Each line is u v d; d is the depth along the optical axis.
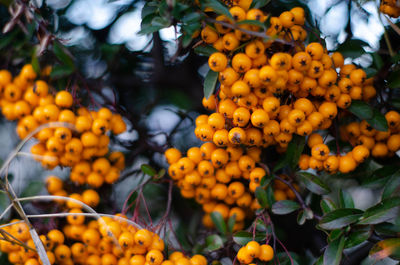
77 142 0.51
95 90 0.55
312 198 0.55
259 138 0.50
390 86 0.52
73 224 0.52
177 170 0.52
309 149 0.53
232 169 0.52
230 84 0.49
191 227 0.56
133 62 0.57
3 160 0.55
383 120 0.50
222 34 0.49
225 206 0.54
